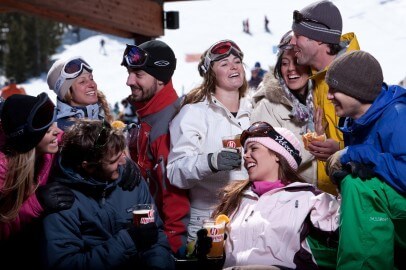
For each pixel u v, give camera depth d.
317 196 2.71
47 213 2.57
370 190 2.46
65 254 2.53
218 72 3.40
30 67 48.06
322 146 3.03
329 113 3.32
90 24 8.81
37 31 49.28
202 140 3.36
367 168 2.50
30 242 2.66
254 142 2.87
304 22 3.34
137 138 3.65
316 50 3.35
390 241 2.46
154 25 9.38
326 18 3.32
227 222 2.77
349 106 2.66
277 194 2.77
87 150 2.57
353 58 2.62
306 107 3.45
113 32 9.15
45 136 2.66
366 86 2.60
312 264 2.67
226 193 2.96
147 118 3.62
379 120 2.58
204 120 3.38
